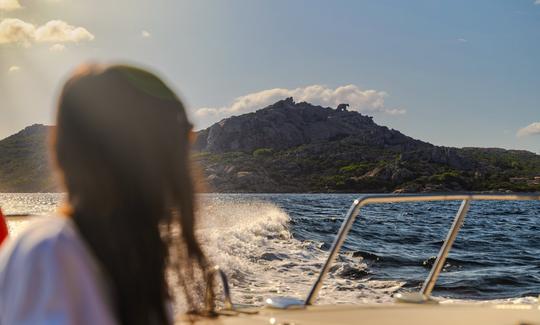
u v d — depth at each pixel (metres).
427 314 2.50
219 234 13.18
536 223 29.80
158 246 0.87
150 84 0.88
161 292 0.88
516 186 131.38
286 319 2.31
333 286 8.52
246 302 6.86
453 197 2.90
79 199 0.84
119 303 0.83
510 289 9.17
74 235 0.79
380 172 134.38
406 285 9.01
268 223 19.16
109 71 0.87
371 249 13.72
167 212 0.90
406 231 20.70
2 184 127.75
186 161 0.92
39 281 0.74
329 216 28.97
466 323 2.37
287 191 135.75
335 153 148.75
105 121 0.85
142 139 0.87
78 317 0.76
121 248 0.83
